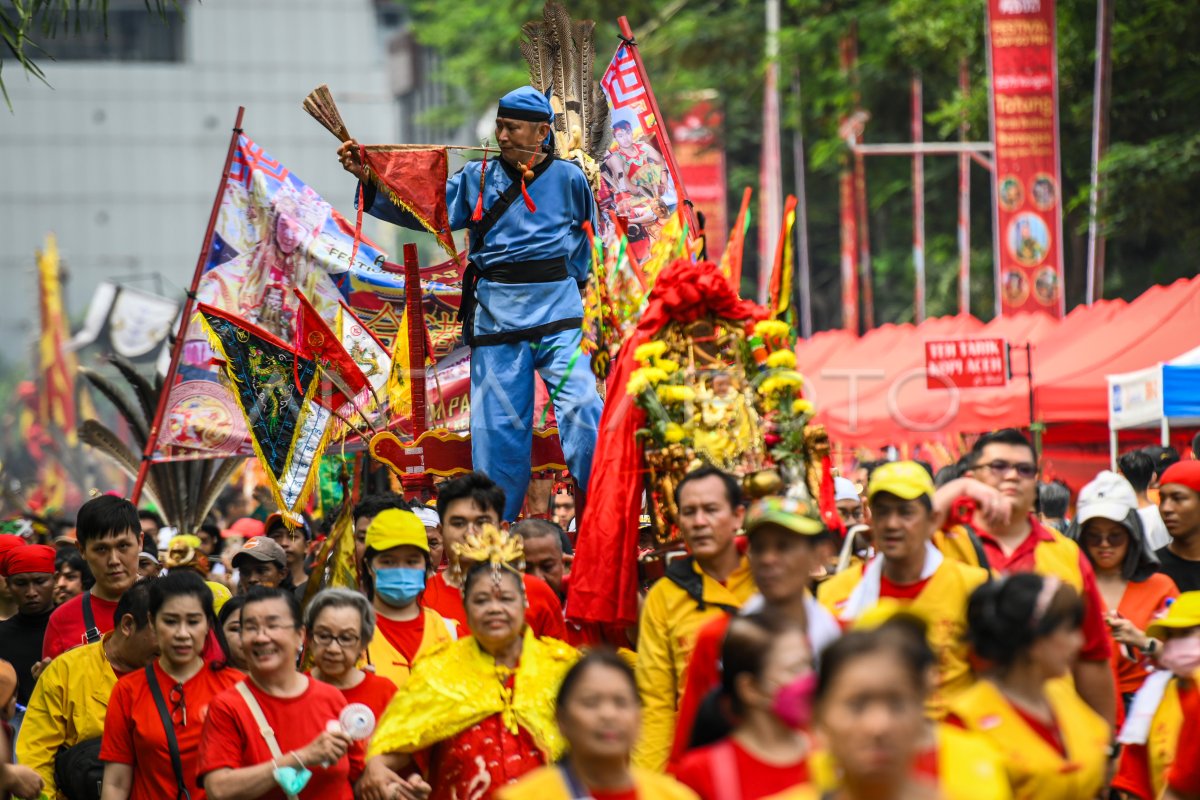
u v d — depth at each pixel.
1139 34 45.22
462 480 16.08
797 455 14.77
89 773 15.38
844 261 64.06
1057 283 42.69
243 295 23.64
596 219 19.12
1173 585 16.25
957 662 12.44
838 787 8.99
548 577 16.69
